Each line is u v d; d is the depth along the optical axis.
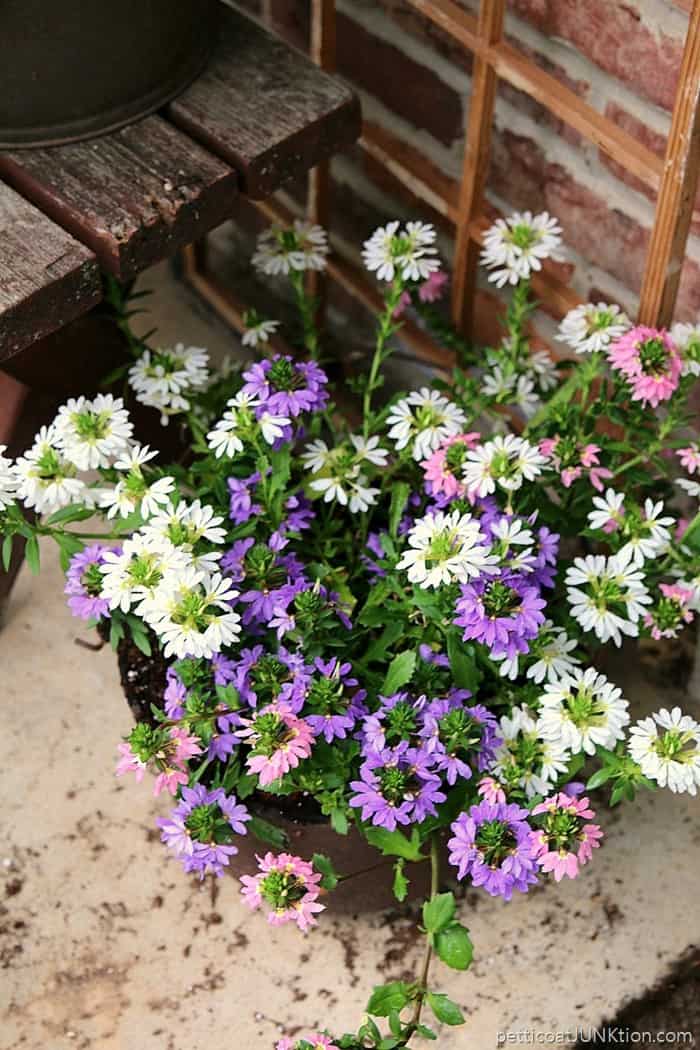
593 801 0.99
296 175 0.90
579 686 0.76
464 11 0.94
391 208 1.11
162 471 0.86
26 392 0.94
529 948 0.93
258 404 0.82
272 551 0.82
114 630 0.82
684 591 0.82
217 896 0.95
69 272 0.82
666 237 0.82
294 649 0.83
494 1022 0.91
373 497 0.88
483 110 0.93
